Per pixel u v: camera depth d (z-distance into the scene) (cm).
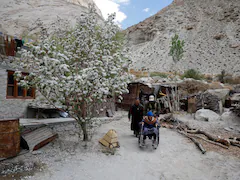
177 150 617
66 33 862
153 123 630
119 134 793
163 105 1412
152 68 5338
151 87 1446
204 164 511
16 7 5984
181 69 5016
